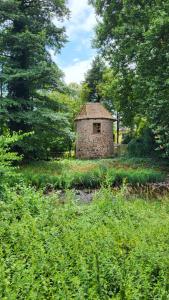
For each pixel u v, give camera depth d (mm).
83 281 3387
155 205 8609
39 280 3316
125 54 20500
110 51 23875
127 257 4043
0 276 3133
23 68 21906
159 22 15891
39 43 20484
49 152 31797
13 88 22250
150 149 25875
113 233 5008
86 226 5352
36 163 22391
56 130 21844
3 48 21062
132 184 16062
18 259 3863
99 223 5680
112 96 25328
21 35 19859
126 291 3197
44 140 23344
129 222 5875
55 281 3289
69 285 3369
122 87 24094
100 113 34781
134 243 4551
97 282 3334
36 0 22609
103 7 24469
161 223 5875
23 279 3154
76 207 6555
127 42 20312
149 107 16938
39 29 21938
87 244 4414
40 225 5160
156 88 16047
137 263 3910
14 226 4844
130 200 9531
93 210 6582
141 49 17312
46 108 21109
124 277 3525
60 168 20906
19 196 6082
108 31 24062
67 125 21656
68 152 38438
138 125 31438
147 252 4148
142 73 18062
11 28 22062
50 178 14836
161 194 11391
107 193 7145
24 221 5055
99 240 4453
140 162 24000
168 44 16656
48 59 22344
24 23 21969
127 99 24422
